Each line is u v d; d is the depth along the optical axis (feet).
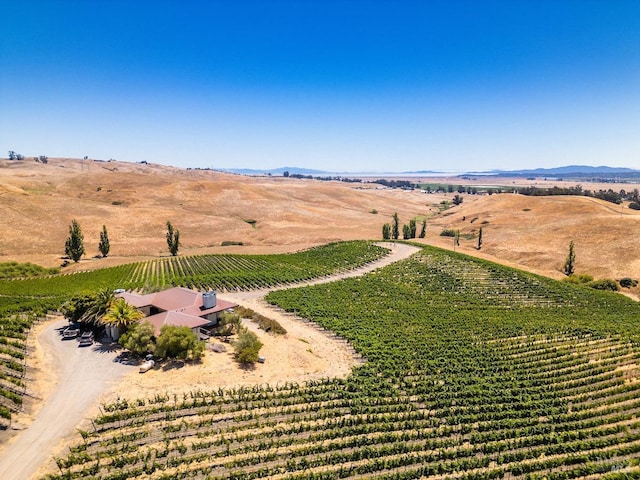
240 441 120.67
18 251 415.23
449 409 145.79
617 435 134.82
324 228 621.72
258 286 313.12
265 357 179.32
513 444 126.72
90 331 184.65
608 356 200.13
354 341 209.87
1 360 150.61
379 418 137.39
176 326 171.63
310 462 113.29
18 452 110.42
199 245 505.25
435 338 220.02
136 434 119.75
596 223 505.25
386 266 379.35
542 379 175.52
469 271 373.61
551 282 347.77
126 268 348.59
